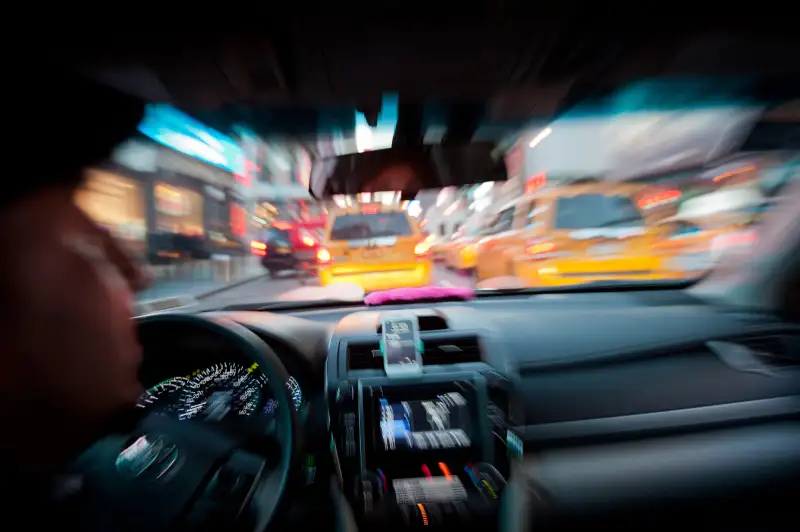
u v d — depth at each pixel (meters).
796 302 1.71
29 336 0.72
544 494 1.31
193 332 1.27
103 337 0.78
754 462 1.35
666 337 1.63
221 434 1.13
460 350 1.27
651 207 5.46
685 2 1.43
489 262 6.69
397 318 1.31
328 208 6.95
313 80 1.71
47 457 0.76
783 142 2.69
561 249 5.09
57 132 0.71
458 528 1.06
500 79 1.81
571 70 1.80
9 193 0.69
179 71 1.44
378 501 1.08
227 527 0.99
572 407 1.44
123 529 0.93
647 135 9.43
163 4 1.17
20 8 0.69
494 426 1.15
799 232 1.76
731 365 1.54
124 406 0.83
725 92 2.22
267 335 1.44
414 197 2.79
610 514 1.31
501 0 1.38
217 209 15.19
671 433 1.39
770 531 1.31
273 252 10.95
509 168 2.54
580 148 8.80
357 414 1.16
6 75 0.67
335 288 2.26
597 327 1.73
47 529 0.82
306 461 1.26
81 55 0.94
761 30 1.59
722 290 1.96
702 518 1.32
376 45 1.50
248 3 1.27
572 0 1.40
